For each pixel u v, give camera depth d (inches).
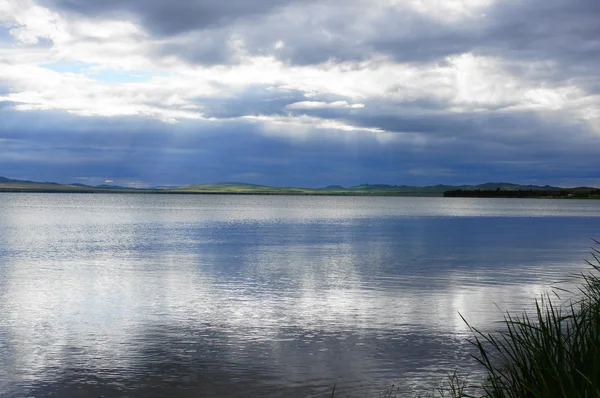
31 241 2183.8
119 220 3964.1
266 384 522.9
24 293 1005.8
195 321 776.3
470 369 551.5
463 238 2388.0
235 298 950.4
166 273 1267.2
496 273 1256.8
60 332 717.9
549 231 2923.2
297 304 893.8
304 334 701.9
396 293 994.1
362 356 605.6
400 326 740.0
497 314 805.2
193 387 515.2
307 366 573.3
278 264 1439.5
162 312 839.1
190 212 5836.6
